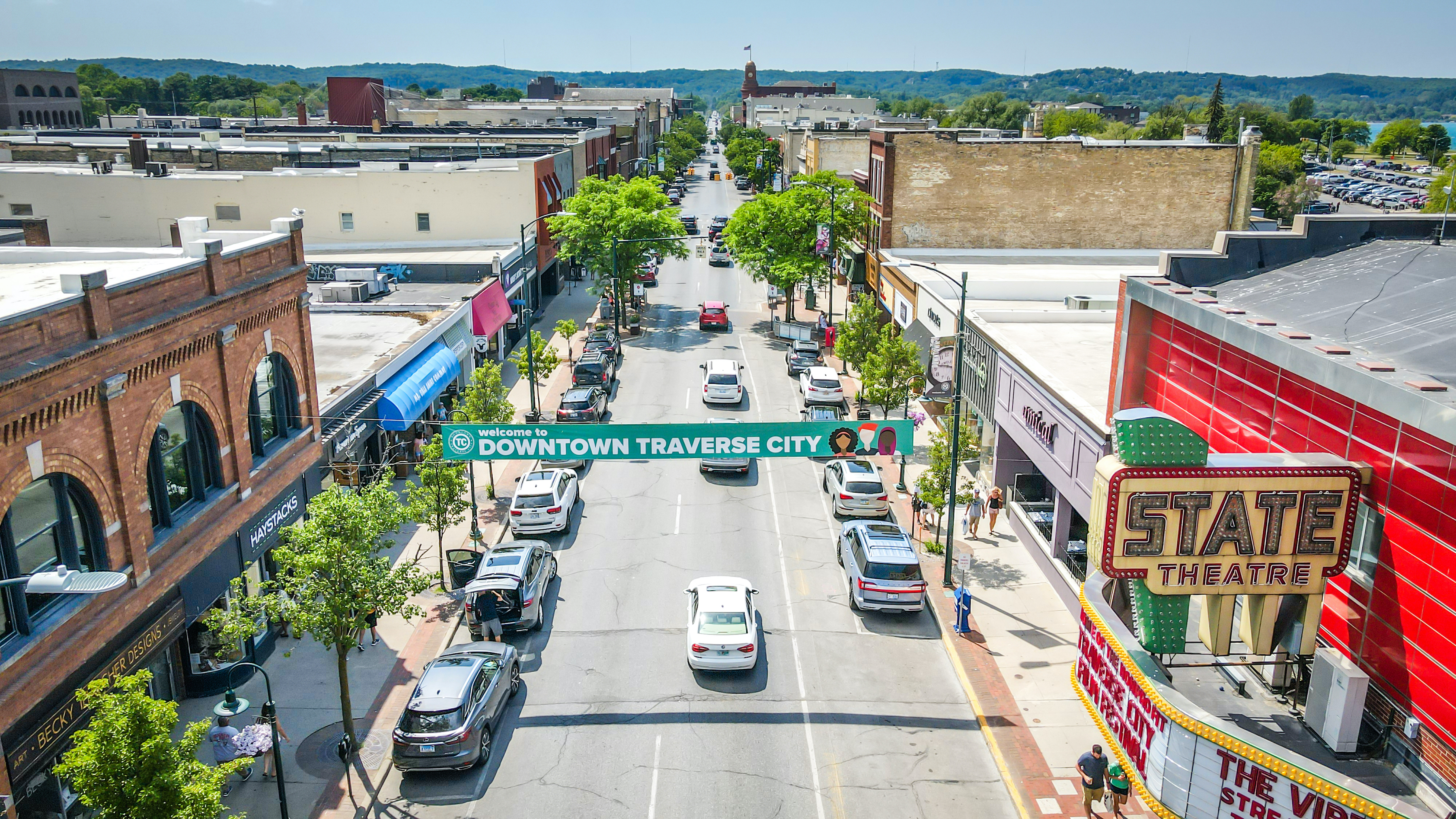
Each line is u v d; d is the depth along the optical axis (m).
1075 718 20.61
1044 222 54.09
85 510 16.94
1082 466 24.27
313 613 18.12
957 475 31.47
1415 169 174.00
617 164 115.69
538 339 45.09
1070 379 28.56
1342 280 20.70
